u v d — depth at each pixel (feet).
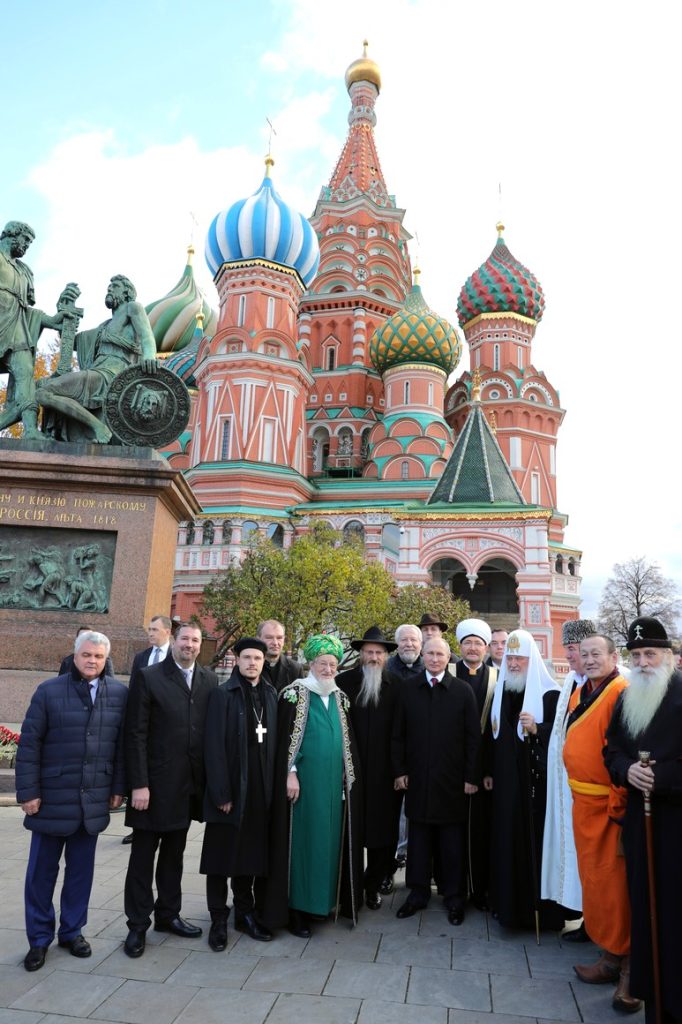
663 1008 13.46
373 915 19.93
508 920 18.31
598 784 16.22
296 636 78.28
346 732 19.76
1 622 36.06
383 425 164.35
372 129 219.00
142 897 16.80
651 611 190.80
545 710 19.84
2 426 42.42
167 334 200.85
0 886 19.88
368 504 134.00
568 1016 14.21
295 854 18.52
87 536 38.09
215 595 84.89
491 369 172.04
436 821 19.92
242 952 16.83
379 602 76.54
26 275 44.14
